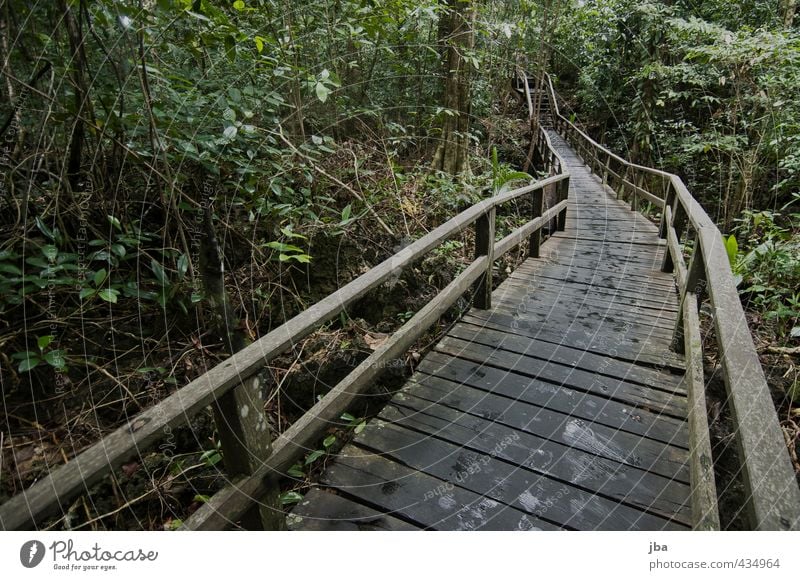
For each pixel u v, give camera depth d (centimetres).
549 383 243
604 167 836
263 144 327
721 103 772
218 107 291
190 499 232
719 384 296
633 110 937
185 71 297
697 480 157
